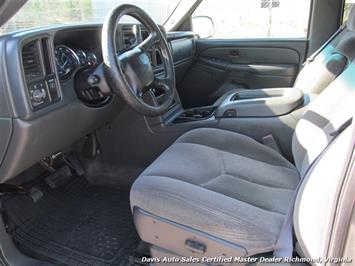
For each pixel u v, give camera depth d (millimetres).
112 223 1724
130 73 1287
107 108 1602
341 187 754
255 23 2688
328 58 1736
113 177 1996
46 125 1250
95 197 1905
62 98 1308
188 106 2734
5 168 1264
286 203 1145
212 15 2660
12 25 1406
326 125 1189
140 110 1296
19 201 1762
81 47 1524
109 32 1239
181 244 1025
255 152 1440
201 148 1400
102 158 1980
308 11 2373
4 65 1104
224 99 1880
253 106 1678
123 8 1324
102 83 1342
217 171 1289
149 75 1376
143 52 1380
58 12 1938
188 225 998
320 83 1696
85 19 2174
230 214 980
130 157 1941
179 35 2363
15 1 1053
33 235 1627
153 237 1071
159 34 1506
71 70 1375
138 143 1902
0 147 1210
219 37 2650
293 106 1630
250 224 965
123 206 1846
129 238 1633
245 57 2529
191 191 1044
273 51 2459
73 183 1979
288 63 2449
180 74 2508
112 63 1219
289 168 1394
